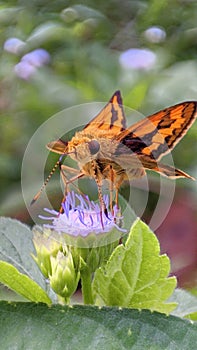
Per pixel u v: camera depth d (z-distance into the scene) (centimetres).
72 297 13
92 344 11
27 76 25
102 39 31
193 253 18
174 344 11
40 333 11
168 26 31
